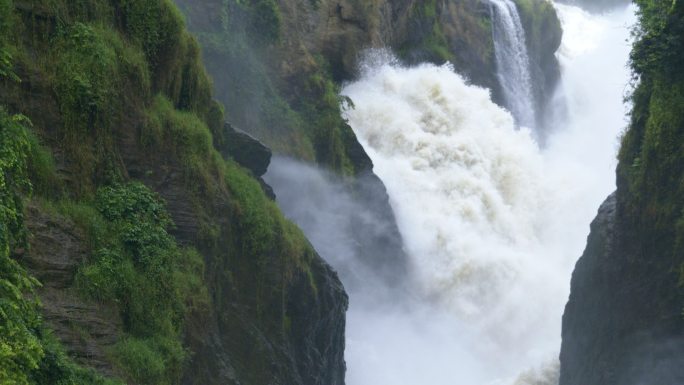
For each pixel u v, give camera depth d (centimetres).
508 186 6488
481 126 6506
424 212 5875
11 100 2850
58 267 2802
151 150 3350
